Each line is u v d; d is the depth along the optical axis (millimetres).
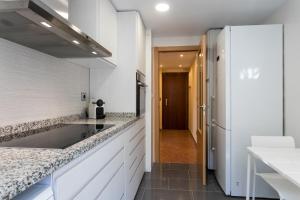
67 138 1312
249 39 2492
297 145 2203
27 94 1656
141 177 2967
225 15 2883
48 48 1704
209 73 3490
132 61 2725
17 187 632
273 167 1371
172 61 6141
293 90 2287
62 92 2152
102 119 2428
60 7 1524
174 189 2734
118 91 2748
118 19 2740
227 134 2520
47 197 793
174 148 4992
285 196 1559
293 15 2293
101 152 1387
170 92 8094
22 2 947
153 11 2744
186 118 8031
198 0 2428
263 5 2559
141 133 2967
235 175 2521
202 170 3016
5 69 1446
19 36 1384
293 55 2285
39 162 820
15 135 1436
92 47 1678
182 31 3549
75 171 1037
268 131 2475
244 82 2494
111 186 1598
